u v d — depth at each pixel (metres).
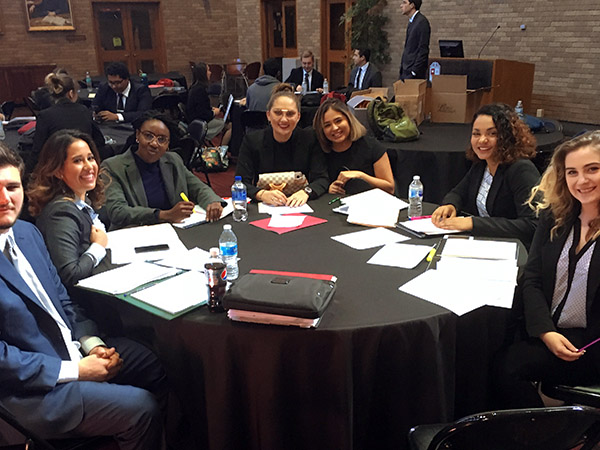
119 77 5.52
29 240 1.79
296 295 1.59
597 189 1.73
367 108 4.32
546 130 4.55
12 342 1.61
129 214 2.61
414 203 2.64
